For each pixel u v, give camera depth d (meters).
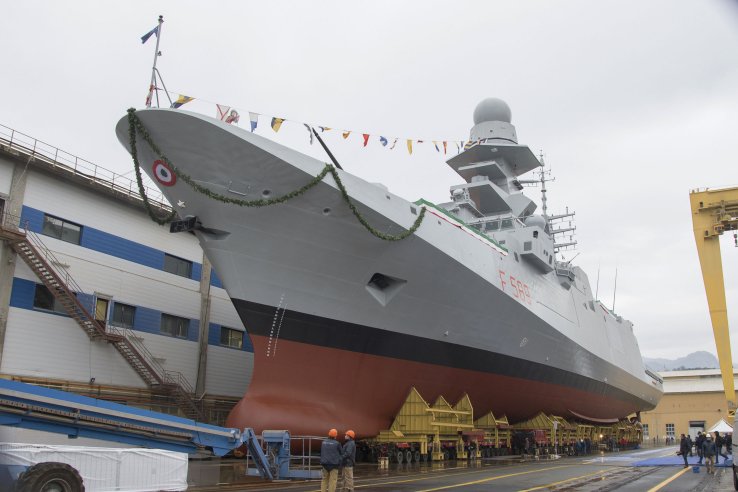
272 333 15.62
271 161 13.57
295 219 14.64
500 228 22.95
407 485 11.84
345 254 15.48
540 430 23.80
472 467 16.64
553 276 25.20
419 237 15.91
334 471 9.25
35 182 18.23
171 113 12.79
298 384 16.00
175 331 22.56
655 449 37.50
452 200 25.55
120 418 9.35
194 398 22.52
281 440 12.88
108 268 20.12
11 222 17.30
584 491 11.20
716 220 30.67
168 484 9.32
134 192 21.22
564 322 24.22
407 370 17.70
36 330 17.56
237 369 24.91
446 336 18.31
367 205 14.80
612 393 32.41
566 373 24.91
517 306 19.84
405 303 16.95
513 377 21.45
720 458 23.41
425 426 17.36
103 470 8.55
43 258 17.77
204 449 10.77
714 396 66.25
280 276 15.36
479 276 17.86
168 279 22.47
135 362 20.11
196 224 14.79
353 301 16.23
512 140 27.17
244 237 14.84
